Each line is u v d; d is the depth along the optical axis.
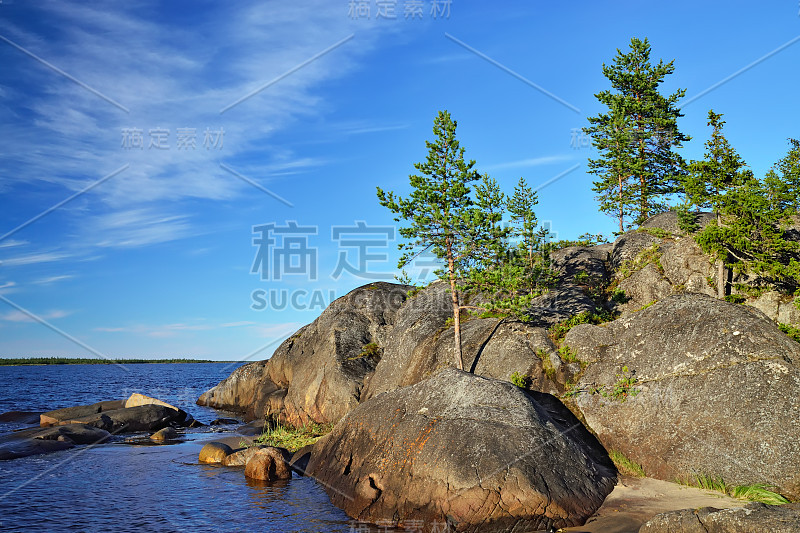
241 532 16.19
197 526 16.78
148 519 17.48
